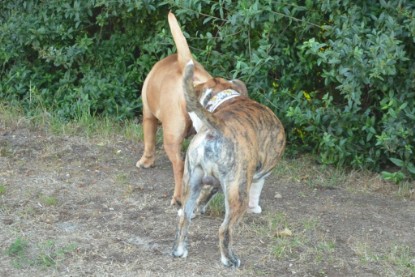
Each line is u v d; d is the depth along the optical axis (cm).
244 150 596
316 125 860
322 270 629
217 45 957
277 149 657
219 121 586
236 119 610
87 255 637
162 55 987
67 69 1050
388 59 761
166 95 739
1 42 1045
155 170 859
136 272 610
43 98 1041
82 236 673
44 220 705
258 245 669
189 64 564
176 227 699
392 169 888
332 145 839
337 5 826
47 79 1061
